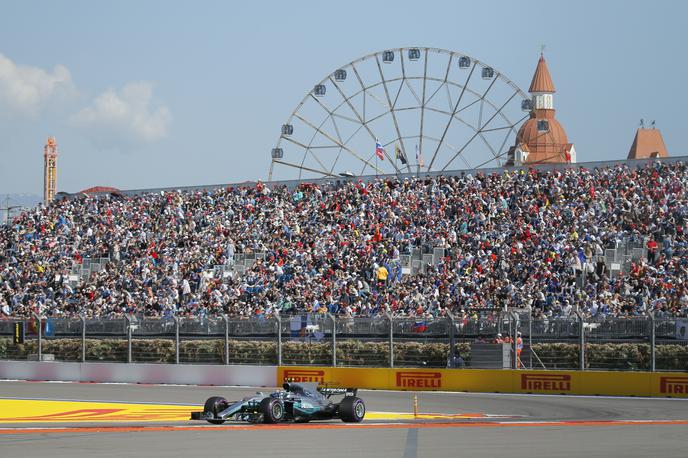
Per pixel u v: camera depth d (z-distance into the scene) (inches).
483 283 2770.7
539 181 3257.9
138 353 2487.7
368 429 1341.0
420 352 2177.7
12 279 3580.2
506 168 3425.2
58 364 2536.9
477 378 2069.4
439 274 2866.6
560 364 2058.3
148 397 1984.5
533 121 5265.8
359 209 3430.1
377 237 3206.2
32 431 1343.5
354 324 2251.5
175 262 3393.2
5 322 2647.6
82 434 1295.5
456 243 3070.9
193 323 2427.4
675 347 1945.1
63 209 3991.1
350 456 1031.6
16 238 3850.9
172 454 1053.8
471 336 2129.7
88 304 3248.0
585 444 1138.7
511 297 2632.9
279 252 3275.1
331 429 1339.8
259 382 2282.2
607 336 2004.2
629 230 2906.0
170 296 3154.5
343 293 2883.9
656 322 1961.1
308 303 2869.1
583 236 2923.2
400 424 1417.3
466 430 1323.8
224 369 2325.3
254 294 3046.3
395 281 2967.5
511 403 1791.3
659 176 3088.1
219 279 3198.8
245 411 1390.3
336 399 1916.8
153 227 3678.6
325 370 2217.0
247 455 1041.5
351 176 3705.7
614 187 3110.2
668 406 1710.1
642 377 1915.6
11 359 2672.2
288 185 3804.1
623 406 1715.1
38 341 2615.7
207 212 3686.0
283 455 1041.5
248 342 2353.6
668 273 2598.4
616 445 1126.4
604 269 2741.1
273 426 1378.0
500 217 3129.9
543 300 2593.5
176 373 2385.6
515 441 1175.0
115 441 1194.6
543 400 1856.5
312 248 3253.0
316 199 3602.4
